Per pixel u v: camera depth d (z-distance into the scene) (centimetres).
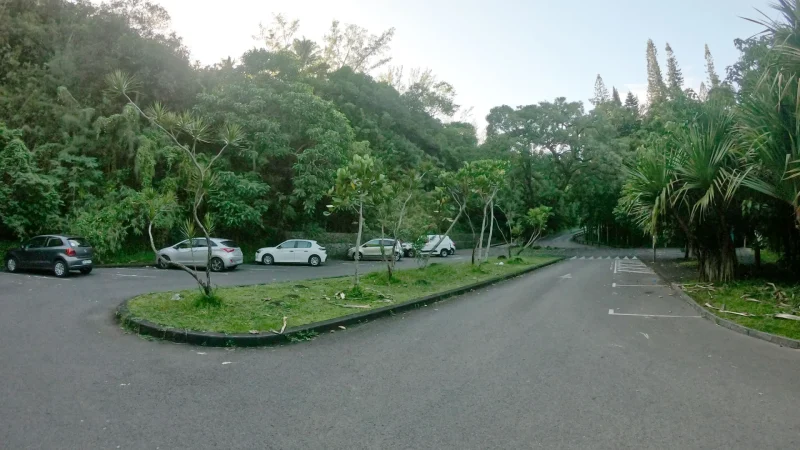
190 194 2411
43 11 2817
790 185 1065
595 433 413
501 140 3988
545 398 502
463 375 583
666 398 504
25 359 611
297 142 2875
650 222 1628
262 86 2820
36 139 2319
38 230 2009
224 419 435
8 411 442
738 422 439
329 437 400
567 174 4066
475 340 778
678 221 1606
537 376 580
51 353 643
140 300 1005
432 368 612
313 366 618
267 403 479
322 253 2541
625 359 663
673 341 780
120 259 2212
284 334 753
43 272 1777
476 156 4481
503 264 2353
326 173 2672
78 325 820
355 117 4028
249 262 2659
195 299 942
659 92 7688
